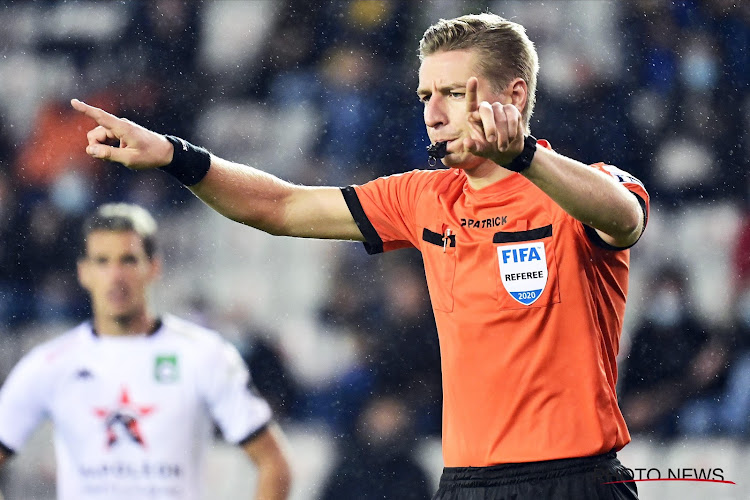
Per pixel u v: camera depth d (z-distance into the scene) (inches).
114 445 418.3
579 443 308.8
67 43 1150.3
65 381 420.2
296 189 359.9
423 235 338.6
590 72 1146.0
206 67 1154.7
